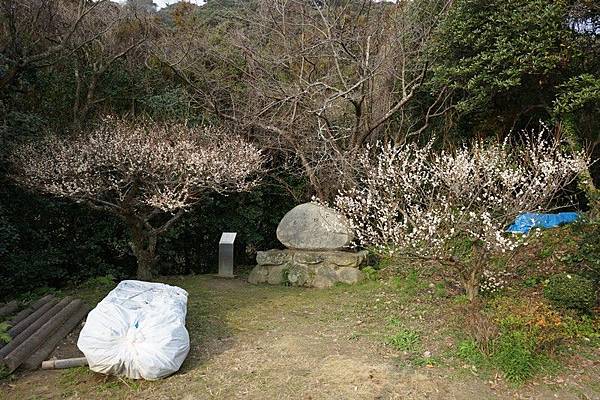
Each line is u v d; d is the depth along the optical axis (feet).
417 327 17.01
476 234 17.47
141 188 22.91
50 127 25.49
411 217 19.10
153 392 12.59
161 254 29.19
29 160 21.94
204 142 25.32
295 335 16.84
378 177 21.99
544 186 18.45
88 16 30.81
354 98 28.48
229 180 23.31
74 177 21.62
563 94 24.50
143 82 31.17
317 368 13.97
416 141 32.86
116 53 31.58
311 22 30.71
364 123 29.81
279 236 26.55
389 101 30.27
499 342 14.11
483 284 19.42
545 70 24.22
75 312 19.06
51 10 27.61
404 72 30.14
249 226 31.63
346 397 12.30
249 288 24.41
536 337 13.97
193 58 32.81
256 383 13.05
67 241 26.40
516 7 25.30
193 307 20.42
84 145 21.72
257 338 16.58
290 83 30.58
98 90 29.91
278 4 30.91
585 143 26.53
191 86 31.78
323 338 16.49
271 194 32.65
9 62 24.43
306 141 29.86
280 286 24.90
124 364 13.00
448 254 18.08
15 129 23.67
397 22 29.86
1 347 14.79
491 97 27.20
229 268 27.76
